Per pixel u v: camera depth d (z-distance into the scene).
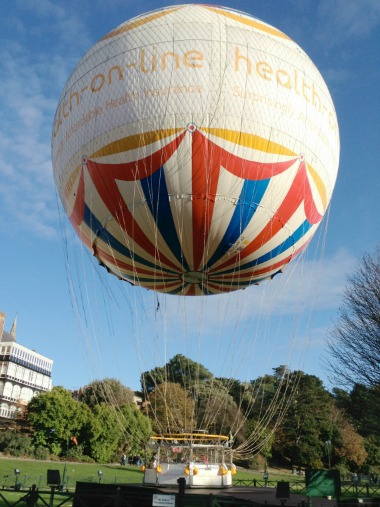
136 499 14.64
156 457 22.33
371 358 38.44
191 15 19.36
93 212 20.83
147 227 19.98
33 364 110.56
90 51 20.44
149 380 89.44
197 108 17.86
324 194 21.44
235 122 17.97
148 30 18.98
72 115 19.97
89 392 80.69
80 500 14.77
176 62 18.16
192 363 87.56
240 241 20.50
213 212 19.11
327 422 83.00
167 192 18.73
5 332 121.12
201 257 21.12
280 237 21.19
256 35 19.36
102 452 64.69
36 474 42.03
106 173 19.14
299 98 19.22
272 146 18.45
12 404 98.81
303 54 20.75
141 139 18.17
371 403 41.81
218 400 69.25
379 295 38.50
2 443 58.72
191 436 22.88
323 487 19.02
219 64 18.16
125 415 67.25
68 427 63.56
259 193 19.03
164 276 23.03
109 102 18.69
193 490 20.88
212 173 18.30
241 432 71.25
